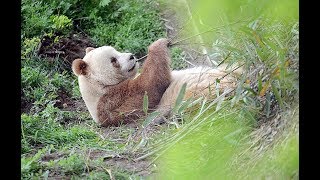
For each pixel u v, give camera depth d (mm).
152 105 13047
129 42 17281
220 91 10648
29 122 11820
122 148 10531
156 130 11531
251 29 8469
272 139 7602
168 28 17797
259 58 9039
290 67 7973
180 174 7066
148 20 18125
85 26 18156
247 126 8523
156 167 8797
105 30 17750
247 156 7629
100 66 13359
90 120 13789
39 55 16250
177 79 12891
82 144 10938
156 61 13062
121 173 8906
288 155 6480
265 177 6848
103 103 13336
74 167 9102
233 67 10617
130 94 13258
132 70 13477
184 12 17734
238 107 9211
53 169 9086
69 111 14141
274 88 7824
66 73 16203
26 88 14648
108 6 18453
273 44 8391
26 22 16766
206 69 12352
